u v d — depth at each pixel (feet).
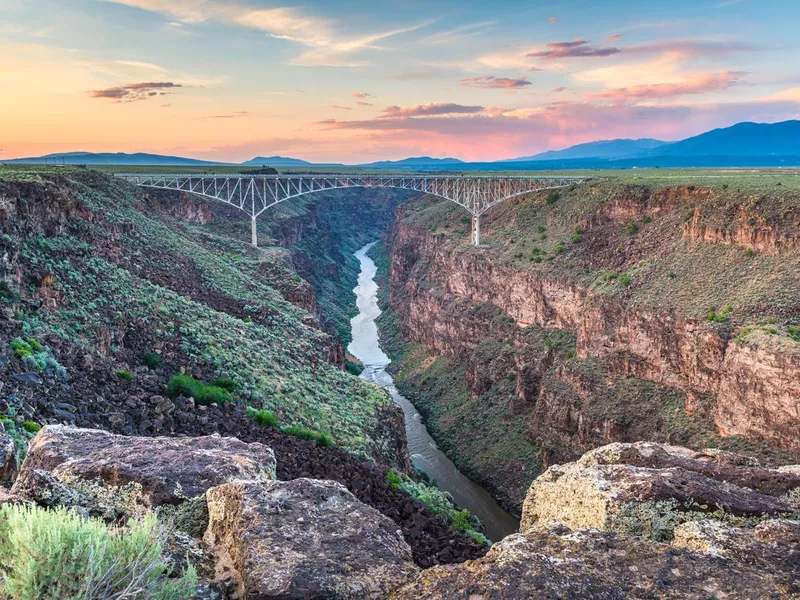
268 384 134.72
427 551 68.74
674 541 34.42
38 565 22.85
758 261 205.77
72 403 81.46
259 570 30.37
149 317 136.67
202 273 214.28
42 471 37.35
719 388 179.22
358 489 88.07
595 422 202.18
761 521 37.68
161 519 35.96
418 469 230.89
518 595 26.81
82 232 163.53
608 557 30.14
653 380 202.59
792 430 157.69
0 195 124.36
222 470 45.19
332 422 134.92
